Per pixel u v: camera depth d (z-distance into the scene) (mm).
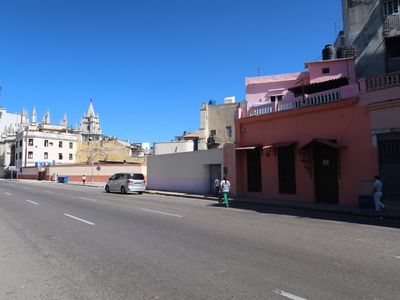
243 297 5574
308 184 22312
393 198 18172
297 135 23172
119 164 67938
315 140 20859
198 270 7109
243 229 12078
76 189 42094
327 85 26969
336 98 20969
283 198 23875
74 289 6172
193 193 32594
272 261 7727
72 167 75750
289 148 23625
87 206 20406
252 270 7047
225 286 6117
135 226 12820
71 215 16172
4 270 7449
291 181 23500
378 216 16047
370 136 19188
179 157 35719
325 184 21516
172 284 6289
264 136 25562
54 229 12328
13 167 102000
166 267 7379
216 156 30656
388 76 18609
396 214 15742
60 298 5766
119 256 8391
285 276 6621
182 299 5566
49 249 9281
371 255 8227
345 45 32406
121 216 15750
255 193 26031
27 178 93250
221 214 16688
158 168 39094
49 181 78125
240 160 27297
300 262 7621
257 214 16844
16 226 13070
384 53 28812
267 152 25141
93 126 183250
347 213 17328
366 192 19250
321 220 14664
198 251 8758
